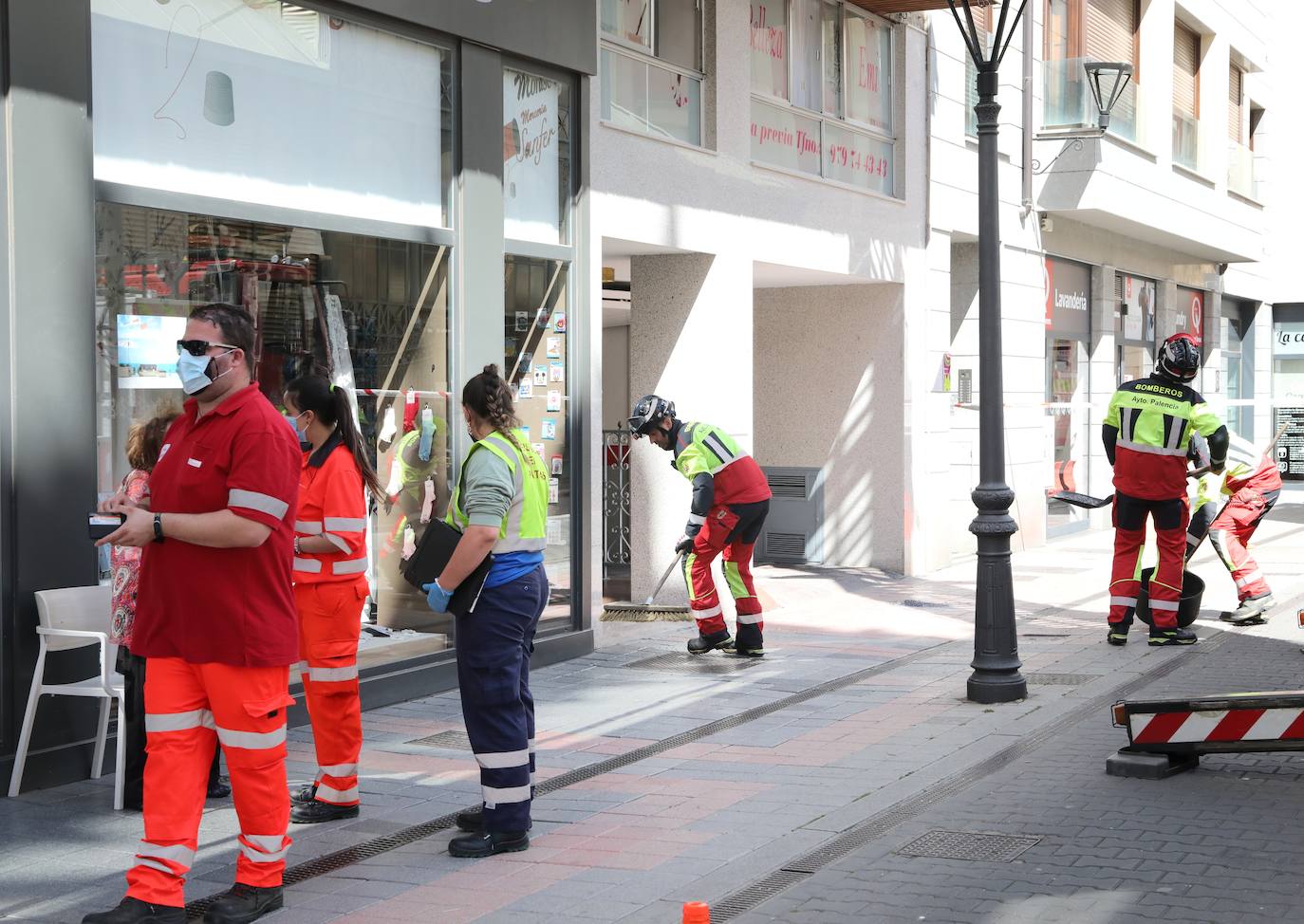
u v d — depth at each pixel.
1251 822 7.68
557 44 13.50
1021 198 24.09
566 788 8.82
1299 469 37.03
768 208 17.34
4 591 8.65
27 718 8.60
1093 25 26.48
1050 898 6.46
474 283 12.64
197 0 10.16
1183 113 29.61
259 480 6.31
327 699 8.06
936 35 21.17
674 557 16.52
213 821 8.23
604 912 6.49
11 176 8.65
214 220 10.25
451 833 7.89
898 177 20.50
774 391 21.47
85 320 9.09
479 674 7.44
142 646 6.40
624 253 16.38
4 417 8.63
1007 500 11.25
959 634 15.10
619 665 13.21
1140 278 30.89
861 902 6.51
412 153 12.09
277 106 10.83
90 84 9.17
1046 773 8.92
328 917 6.51
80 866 7.37
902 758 9.38
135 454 8.73
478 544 7.27
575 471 14.02
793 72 18.16
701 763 9.41
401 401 11.98
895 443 20.64
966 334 23.23
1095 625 15.52
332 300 11.29
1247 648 13.66
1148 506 13.84
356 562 8.05
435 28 12.06
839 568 20.92
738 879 6.91
